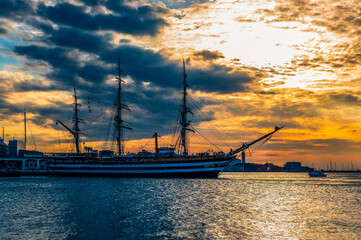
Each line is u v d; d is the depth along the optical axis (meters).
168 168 165.75
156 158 169.12
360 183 160.50
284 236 43.28
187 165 163.62
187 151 185.62
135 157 173.62
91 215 56.22
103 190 97.56
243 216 55.97
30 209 62.50
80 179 158.00
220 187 111.88
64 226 48.12
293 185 134.25
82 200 74.88
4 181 144.88
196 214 57.28
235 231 45.47
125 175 172.62
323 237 43.00
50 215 56.28
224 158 161.00
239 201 74.56
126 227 47.47
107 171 176.88
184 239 41.56
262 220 52.81
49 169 197.75
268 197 84.00
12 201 73.75
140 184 121.19
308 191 104.75
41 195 85.06
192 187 108.81
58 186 113.12
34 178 170.38
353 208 66.62
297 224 50.19
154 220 52.16
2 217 54.69
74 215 56.25
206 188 106.06
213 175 163.75
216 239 41.56
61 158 187.75
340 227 48.47
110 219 52.91
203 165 162.38
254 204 70.31
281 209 64.12
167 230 45.84
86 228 46.94
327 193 98.12
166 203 70.12
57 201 73.25
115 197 80.12
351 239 42.12
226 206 66.69
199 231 45.31
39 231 45.28
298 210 63.31
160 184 121.19
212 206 66.44
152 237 42.38
